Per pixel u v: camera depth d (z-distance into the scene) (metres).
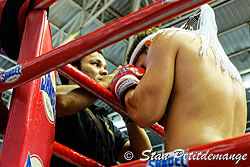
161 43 1.22
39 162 1.15
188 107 1.09
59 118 1.68
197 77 1.13
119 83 1.33
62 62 1.07
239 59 9.31
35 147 1.13
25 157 1.05
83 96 1.50
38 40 1.29
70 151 1.48
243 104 1.24
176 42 1.21
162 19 0.98
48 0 1.33
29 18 1.35
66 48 1.06
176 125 1.08
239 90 1.25
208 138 1.01
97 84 1.42
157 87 1.13
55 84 1.44
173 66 1.18
